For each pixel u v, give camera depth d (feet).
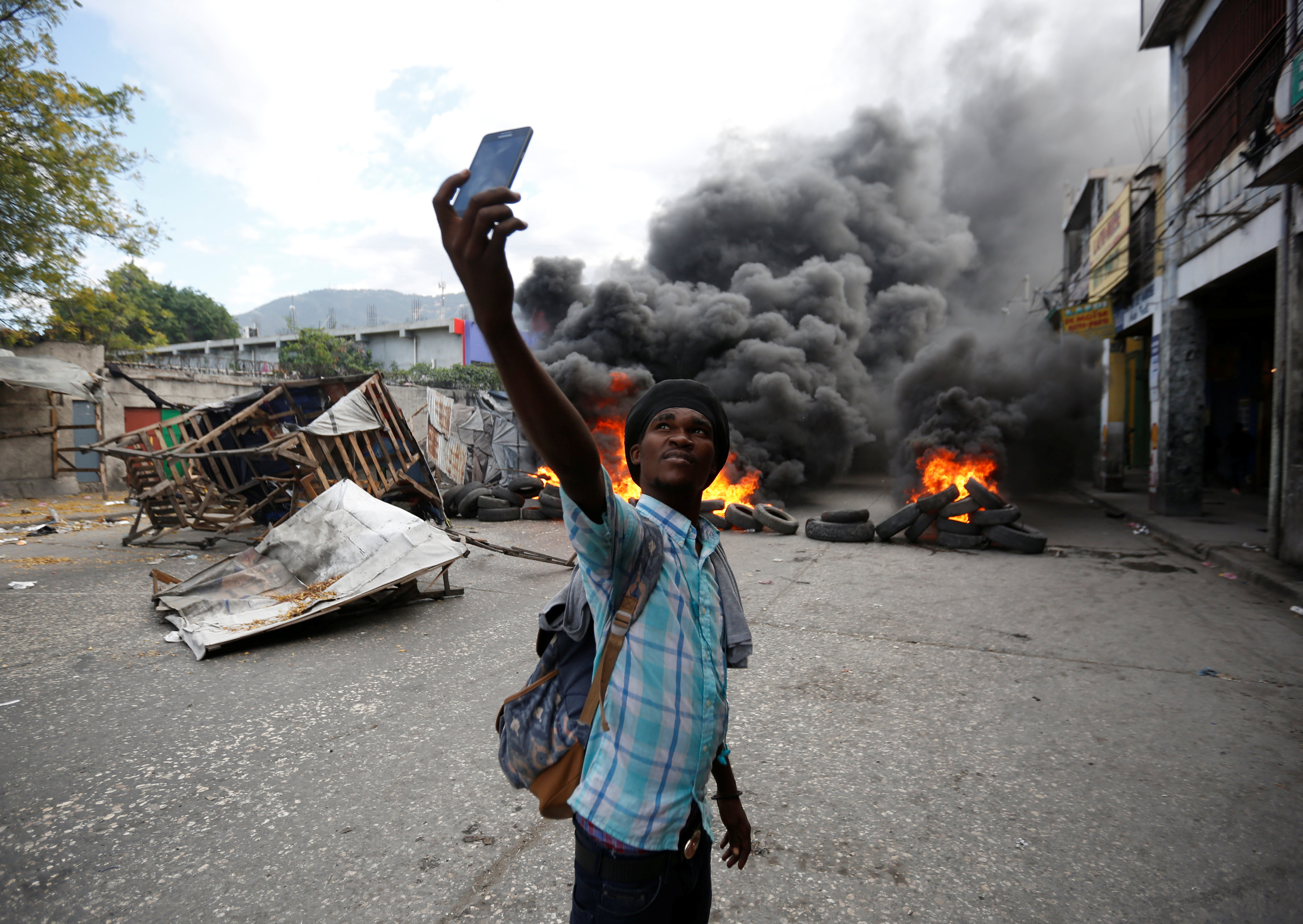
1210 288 33.47
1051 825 9.07
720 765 4.89
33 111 42.47
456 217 2.92
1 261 42.98
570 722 4.00
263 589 18.60
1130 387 66.64
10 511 40.19
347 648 16.38
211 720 12.28
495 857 8.31
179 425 33.47
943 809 9.45
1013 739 11.62
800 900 7.54
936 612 19.77
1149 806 9.55
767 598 21.48
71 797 9.63
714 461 4.27
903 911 7.38
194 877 7.91
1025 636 17.47
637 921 3.77
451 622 18.51
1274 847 8.61
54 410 47.47
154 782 10.07
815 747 11.31
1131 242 44.27
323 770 10.46
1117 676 14.62
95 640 16.71
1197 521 35.19
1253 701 13.29
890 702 13.23
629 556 3.78
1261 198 27.07
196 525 30.81
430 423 45.44
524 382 2.98
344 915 7.28
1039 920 7.25
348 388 33.30
